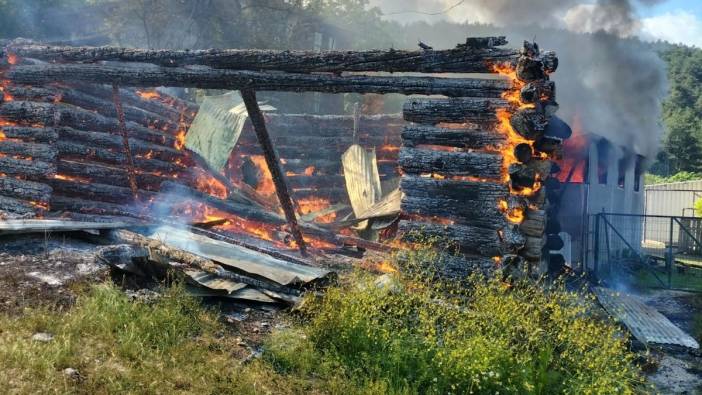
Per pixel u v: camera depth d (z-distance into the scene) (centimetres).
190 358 420
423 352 473
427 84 684
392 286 573
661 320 714
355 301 520
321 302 559
